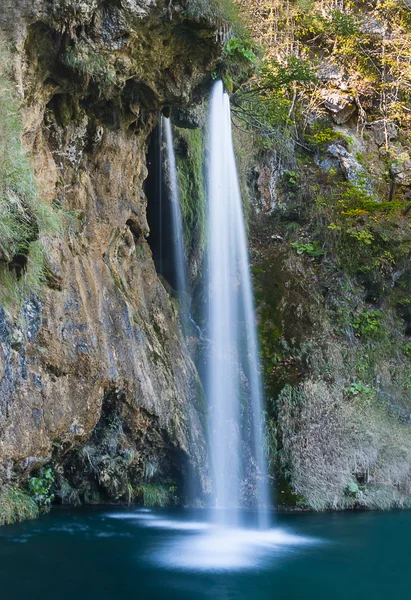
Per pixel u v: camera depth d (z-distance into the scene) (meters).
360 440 8.24
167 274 9.39
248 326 9.52
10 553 4.73
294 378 8.82
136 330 6.88
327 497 7.59
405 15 13.72
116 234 6.99
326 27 13.44
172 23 5.89
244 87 10.07
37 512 5.91
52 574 4.27
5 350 4.98
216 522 6.31
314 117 13.03
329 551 5.39
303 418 8.26
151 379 6.92
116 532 5.55
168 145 8.80
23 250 4.99
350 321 10.37
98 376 6.01
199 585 4.24
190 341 8.75
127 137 7.14
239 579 4.45
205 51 6.38
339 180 12.14
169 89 6.59
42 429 5.45
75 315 5.88
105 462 6.53
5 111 4.87
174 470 7.21
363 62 13.70
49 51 5.53
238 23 6.94
